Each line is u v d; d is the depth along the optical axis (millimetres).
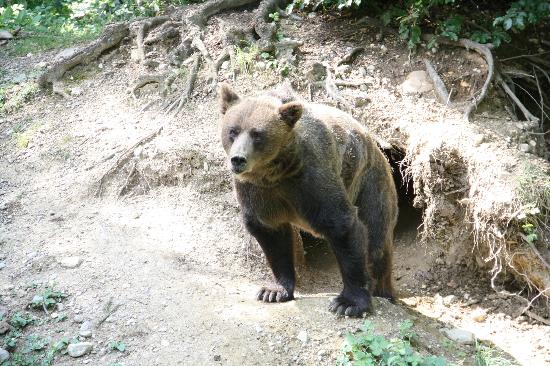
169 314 3994
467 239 4980
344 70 5535
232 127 3801
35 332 3939
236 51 5676
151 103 5473
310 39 5793
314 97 5418
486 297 4902
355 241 4027
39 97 5699
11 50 6234
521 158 4805
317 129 4035
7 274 4277
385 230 4586
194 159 5012
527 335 4547
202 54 5688
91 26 6426
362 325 3965
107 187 4973
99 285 4172
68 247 4445
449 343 4160
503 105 5387
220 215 4859
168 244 4598
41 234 4578
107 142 5203
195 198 4922
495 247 4691
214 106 5371
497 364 4090
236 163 3684
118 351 3824
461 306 4855
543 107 5758
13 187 5000
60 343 3863
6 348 3865
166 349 3816
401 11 5777
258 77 5488
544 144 5254
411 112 5215
